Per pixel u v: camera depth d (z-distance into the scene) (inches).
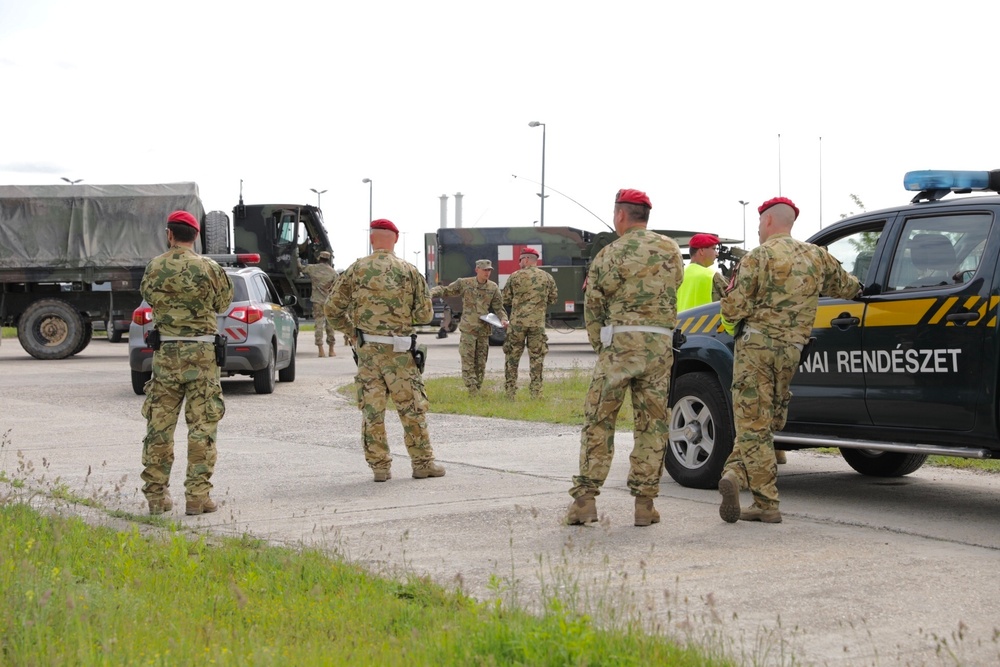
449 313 1525.6
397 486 416.5
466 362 765.9
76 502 377.7
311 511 367.6
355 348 432.5
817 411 379.9
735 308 339.3
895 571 282.2
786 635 229.1
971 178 365.1
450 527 339.3
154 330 366.3
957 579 273.9
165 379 364.8
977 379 332.5
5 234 1206.9
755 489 343.0
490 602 246.7
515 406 692.7
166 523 348.2
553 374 949.2
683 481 416.5
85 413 673.6
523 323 738.8
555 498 386.3
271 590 253.8
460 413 667.4
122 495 402.3
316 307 1227.9
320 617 229.0
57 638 201.9
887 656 216.2
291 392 824.9
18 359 1211.2
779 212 342.0
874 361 360.2
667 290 334.3
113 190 1227.2
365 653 202.1
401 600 246.1
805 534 327.9
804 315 340.5
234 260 1173.1
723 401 401.1
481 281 756.6
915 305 349.4
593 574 279.3
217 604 237.3
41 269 1208.2
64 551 270.7
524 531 331.9
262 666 192.4
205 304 366.6
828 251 384.8
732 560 294.5
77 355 1270.9
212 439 367.9
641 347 332.2
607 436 337.7
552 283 745.6
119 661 191.3
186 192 1234.6
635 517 338.6
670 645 205.8
